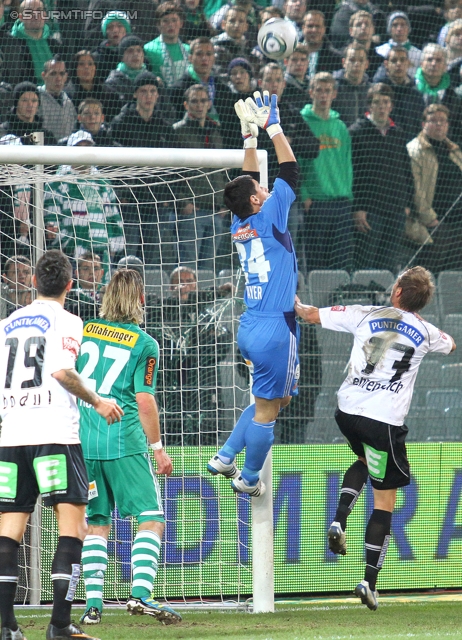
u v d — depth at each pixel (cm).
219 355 2322
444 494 2314
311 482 2262
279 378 1692
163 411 2205
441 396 2516
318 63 3108
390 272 2680
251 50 3130
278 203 1678
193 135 2844
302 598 2209
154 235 2630
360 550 2259
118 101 2841
